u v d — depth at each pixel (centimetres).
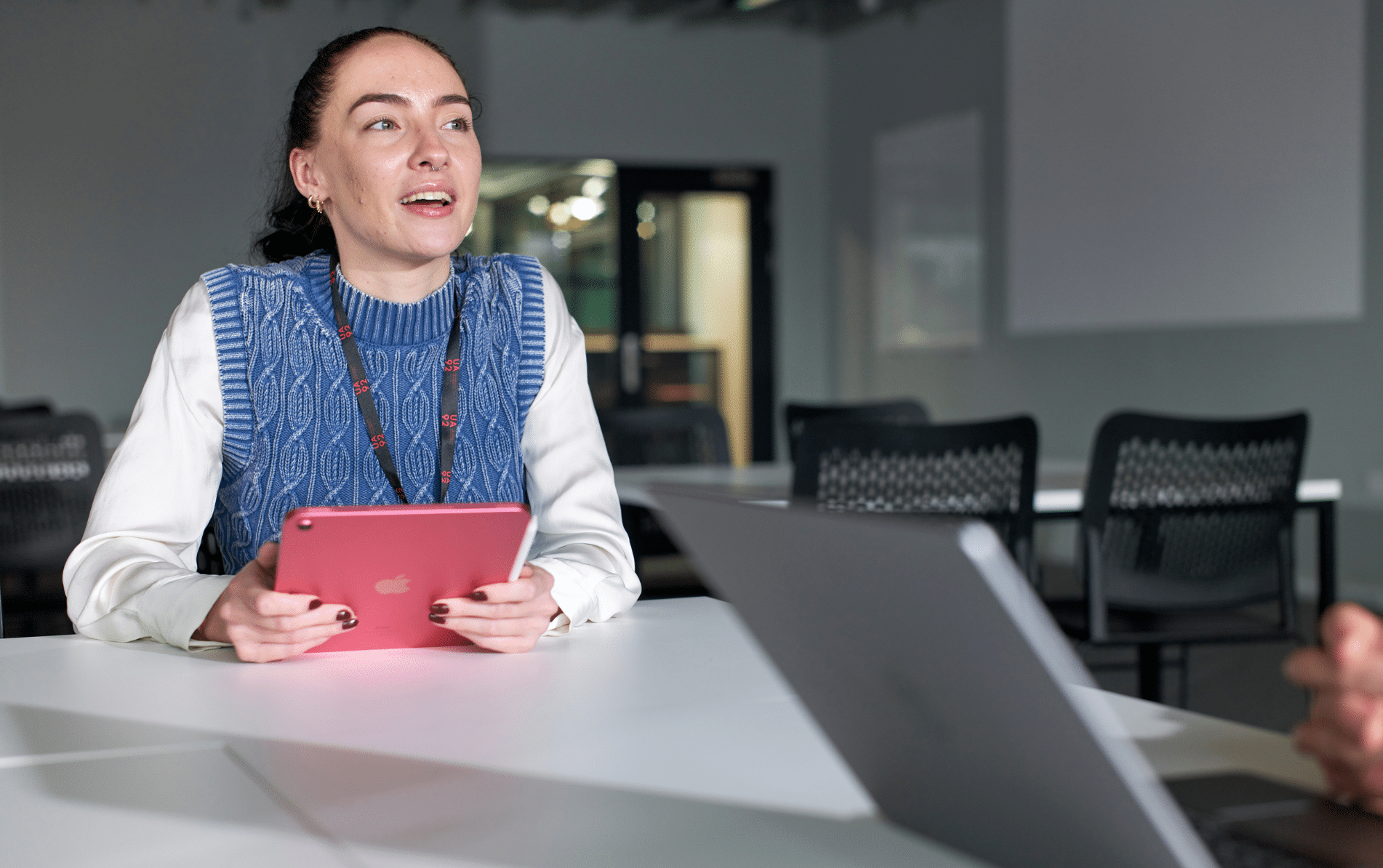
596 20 779
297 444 149
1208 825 63
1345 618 64
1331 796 67
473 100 158
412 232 144
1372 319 516
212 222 710
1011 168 707
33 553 314
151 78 697
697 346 823
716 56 816
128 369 702
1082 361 670
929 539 50
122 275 698
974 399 748
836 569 57
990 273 729
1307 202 541
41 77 680
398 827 73
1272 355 562
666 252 812
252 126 714
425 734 92
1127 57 629
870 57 814
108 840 71
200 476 145
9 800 78
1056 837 56
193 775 83
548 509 157
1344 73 522
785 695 103
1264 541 282
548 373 162
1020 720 53
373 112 143
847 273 841
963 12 737
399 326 152
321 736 92
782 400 848
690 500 65
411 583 116
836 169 848
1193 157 595
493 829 72
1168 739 86
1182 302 606
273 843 70
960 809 63
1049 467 351
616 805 76
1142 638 265
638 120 793
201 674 113
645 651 121
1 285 679
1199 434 268
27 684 110
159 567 133
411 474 152
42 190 683
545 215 781
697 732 92
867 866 66
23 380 685
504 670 113
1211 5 581
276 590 113
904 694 59
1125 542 270
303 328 149
